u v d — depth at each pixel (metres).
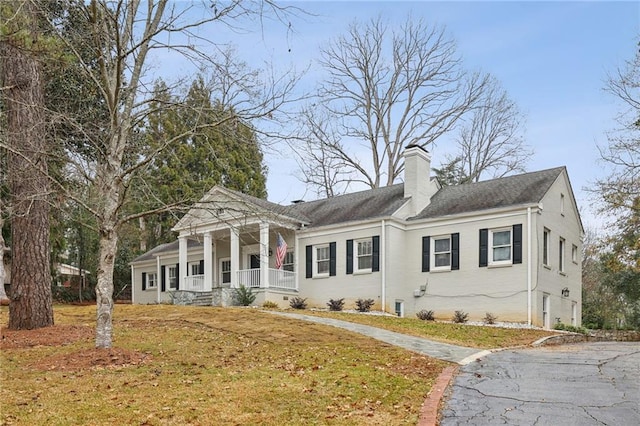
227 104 10.51
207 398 6.91
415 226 22.52
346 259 23.17
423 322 17.69
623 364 9.89
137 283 33.31
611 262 22.70
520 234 19.64
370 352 10.91
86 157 13.27
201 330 13.83
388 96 35.75
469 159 36.50
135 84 10.37
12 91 12.70
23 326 13.23
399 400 7.00
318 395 7.11
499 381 8.31
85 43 10.60
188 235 25.91
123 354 9.88
